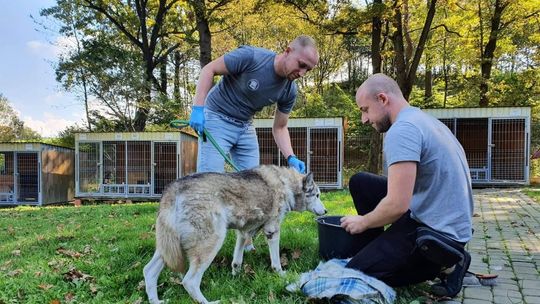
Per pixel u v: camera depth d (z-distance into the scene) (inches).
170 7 796.0
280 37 854.5
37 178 554.9
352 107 940.0
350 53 1137.4
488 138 485.7
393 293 105.3
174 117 764.0
